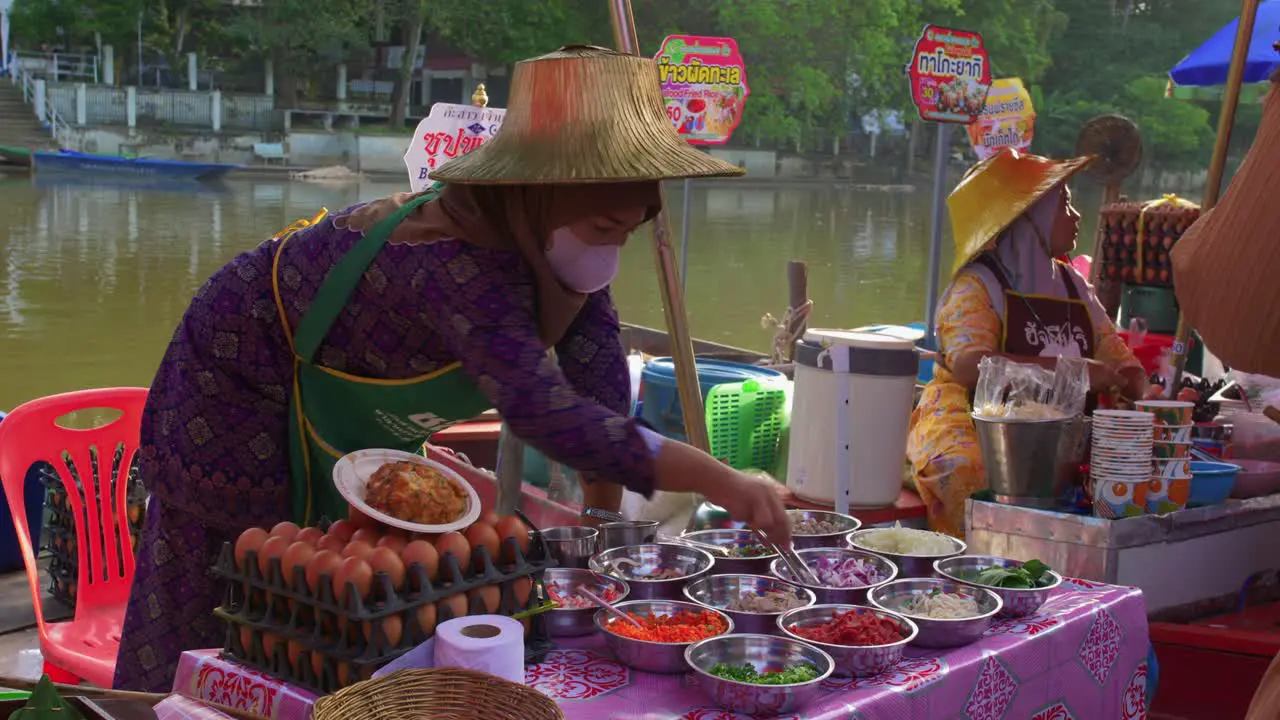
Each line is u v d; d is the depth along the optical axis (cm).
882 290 1641
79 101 4297
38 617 286
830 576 217
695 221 3020
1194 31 5794
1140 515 266
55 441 307
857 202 4200
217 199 3069
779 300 1497
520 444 267
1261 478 294
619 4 273
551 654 184
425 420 206
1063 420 280
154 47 4772
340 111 4891
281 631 168
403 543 169
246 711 163
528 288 176
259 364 207
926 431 343
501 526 178
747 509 162
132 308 1382
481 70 5106
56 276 1611
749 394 360
